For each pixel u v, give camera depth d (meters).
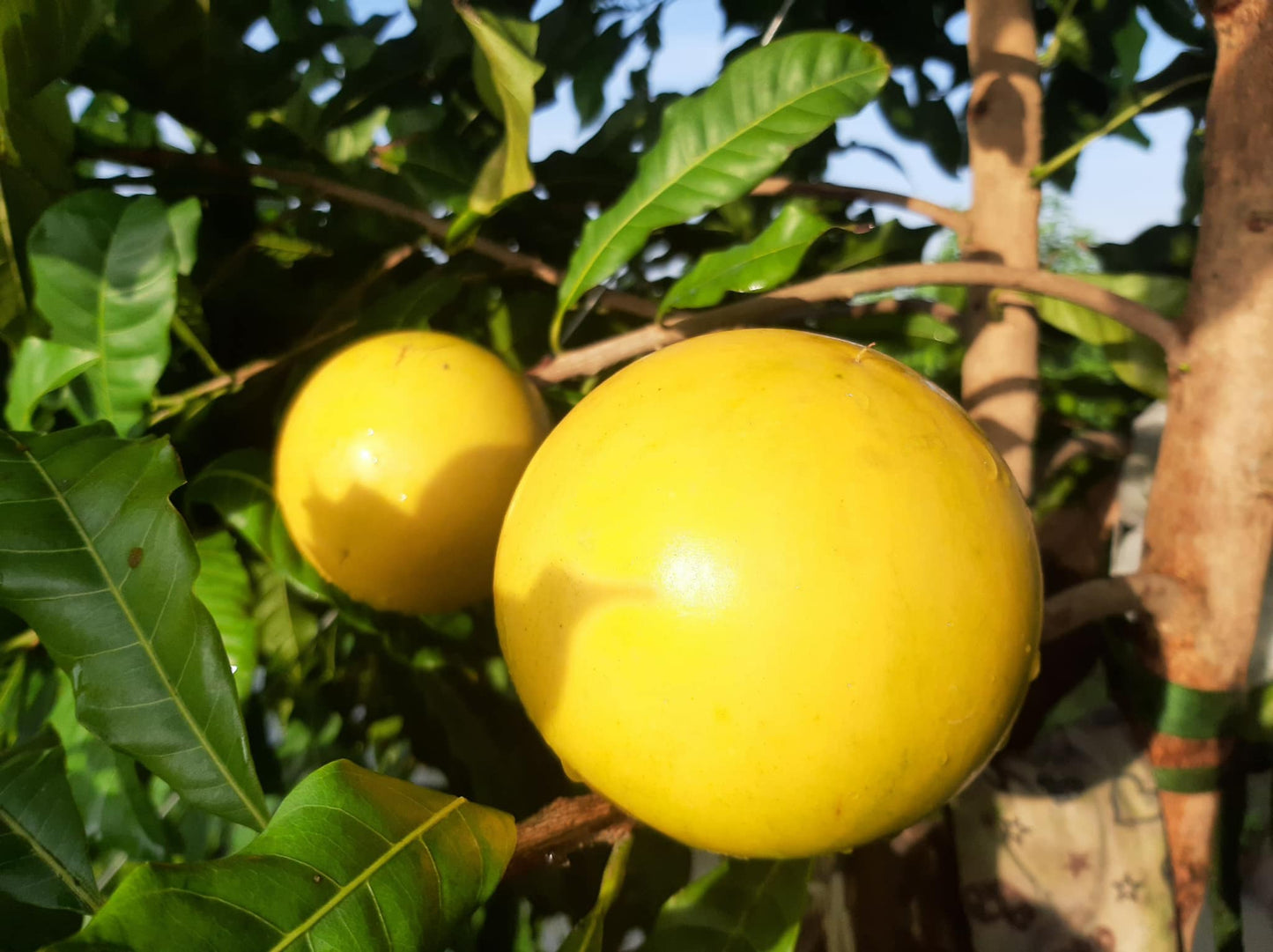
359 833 0.16
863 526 0.16
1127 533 0.42
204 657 0.19
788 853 0.18
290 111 0.37
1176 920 0.27
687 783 0.17
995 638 0.17
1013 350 0.29
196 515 0.29
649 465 0.17
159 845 0.23
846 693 0.16
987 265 0.25
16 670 0.27
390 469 0.24
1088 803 0.28
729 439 0.17
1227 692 0.26
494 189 0.28
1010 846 0.28
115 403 0.24
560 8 0.42
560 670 0.18
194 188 0.32
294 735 0.35
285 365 0.31
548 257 0.37
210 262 0.33
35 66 0.25
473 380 0.25
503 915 0.33
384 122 0.39
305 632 0.30
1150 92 0.35
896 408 0.18
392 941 0.15
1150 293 0.32
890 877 0.28
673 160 0.25
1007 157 0.29
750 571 0.16
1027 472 0.29
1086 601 0.25
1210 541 0.26
